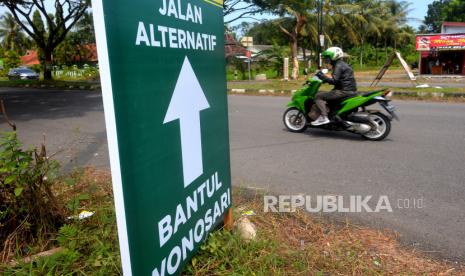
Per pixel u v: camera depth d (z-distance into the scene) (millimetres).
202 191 2387
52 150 5953
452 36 25266
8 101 13625
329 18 30016
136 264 1692
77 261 2430
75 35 30719
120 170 1557
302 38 34312
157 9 1822
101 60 1463
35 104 12578
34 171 2686
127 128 1595
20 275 2252
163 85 1892
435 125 7516
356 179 4418
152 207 1812
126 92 1585
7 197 2670
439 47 25781
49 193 2771
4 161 2510
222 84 2672
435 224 3252
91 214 2973
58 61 39312
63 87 20141
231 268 2422
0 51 45500
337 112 6469
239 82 21938
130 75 1611
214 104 2547
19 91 18516
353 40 37344
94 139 6770
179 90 2064
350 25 35656
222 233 2752
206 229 2467
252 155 5570
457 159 5164
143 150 1723
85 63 39500
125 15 1571
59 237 2596
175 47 2004
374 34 44656
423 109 9641
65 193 3436
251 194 3873
